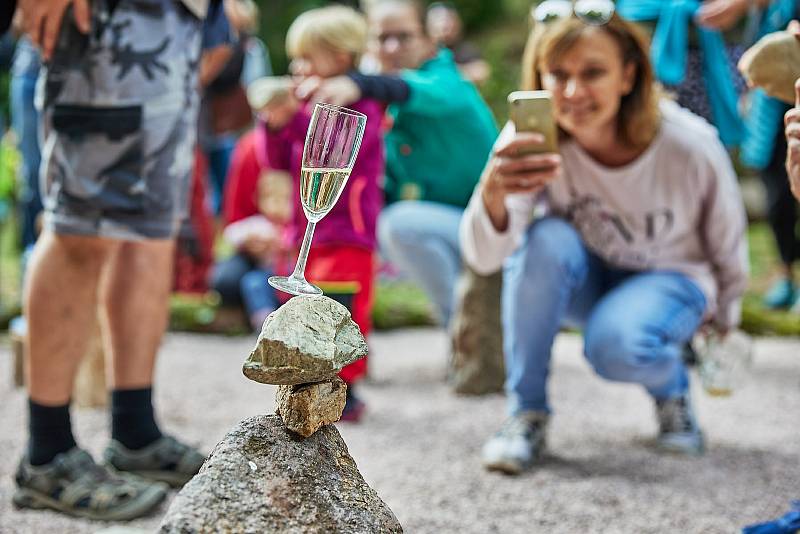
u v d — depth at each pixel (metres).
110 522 2.45
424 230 3.95
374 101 3.49
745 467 2.93
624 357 2.78
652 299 2.85
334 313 1.50
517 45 10.98
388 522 1.49
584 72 2.65
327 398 1.48
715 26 3.64
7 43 5.10
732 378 3.01
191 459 2.67
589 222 2.96
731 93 3.83
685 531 2.41
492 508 2.56
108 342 2.66
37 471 2.50
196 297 5.35
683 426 3.06
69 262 2.43
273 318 1.46
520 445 2.86
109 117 2.36
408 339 5.04
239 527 1.39
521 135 2.54
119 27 2.35
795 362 4.30
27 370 2.49
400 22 3.95
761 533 1.96
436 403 3.73
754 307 5.34
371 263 3.45
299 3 11.84
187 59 2.47
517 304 2.89
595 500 2.62
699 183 2.81
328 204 1.54
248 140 5.08
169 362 4.35
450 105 3.77
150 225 2.42
